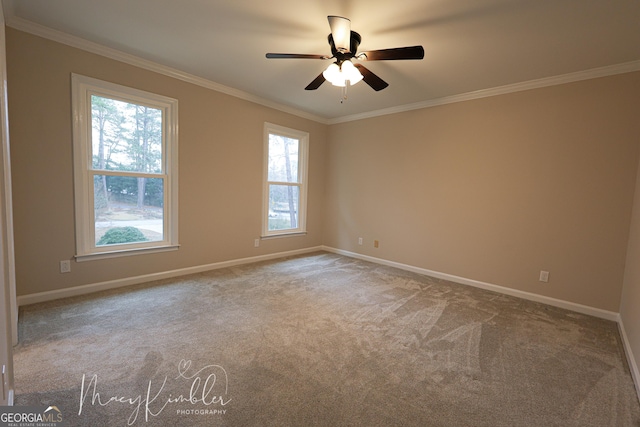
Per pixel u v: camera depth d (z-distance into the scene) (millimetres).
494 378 1795
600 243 2791
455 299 3102
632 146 2627
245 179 4078
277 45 2639
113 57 2828
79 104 2682
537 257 3137
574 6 1892
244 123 3979
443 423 1434
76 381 1616
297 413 1460
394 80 3201
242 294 3014
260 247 4391
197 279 3426
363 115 4656
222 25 2334
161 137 3287
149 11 2166
